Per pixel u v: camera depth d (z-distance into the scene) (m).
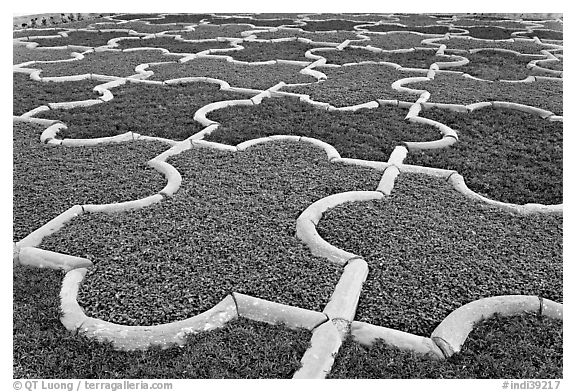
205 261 3.49
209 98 6.94
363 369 2.73
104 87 7.34
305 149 5.25
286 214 4.05
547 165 4.96
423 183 4.59
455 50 10.01
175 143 5.42
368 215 4.02
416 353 2.81
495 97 6.99
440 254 3.58
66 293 3.18
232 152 5.20
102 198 4.32
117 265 3.46
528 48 10.33
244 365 2.73
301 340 2.87
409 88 7.43
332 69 8.59
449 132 5.71
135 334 2.87
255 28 12.89
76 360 2.76
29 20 14.68
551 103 6.72
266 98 6.98
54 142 5.38
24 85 7.45
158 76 8.04
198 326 2.93
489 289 3.27
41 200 4.26
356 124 6.00
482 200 4.31
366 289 3.27
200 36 11.66
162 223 3.93
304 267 3.41
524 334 2.92
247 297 3.11
